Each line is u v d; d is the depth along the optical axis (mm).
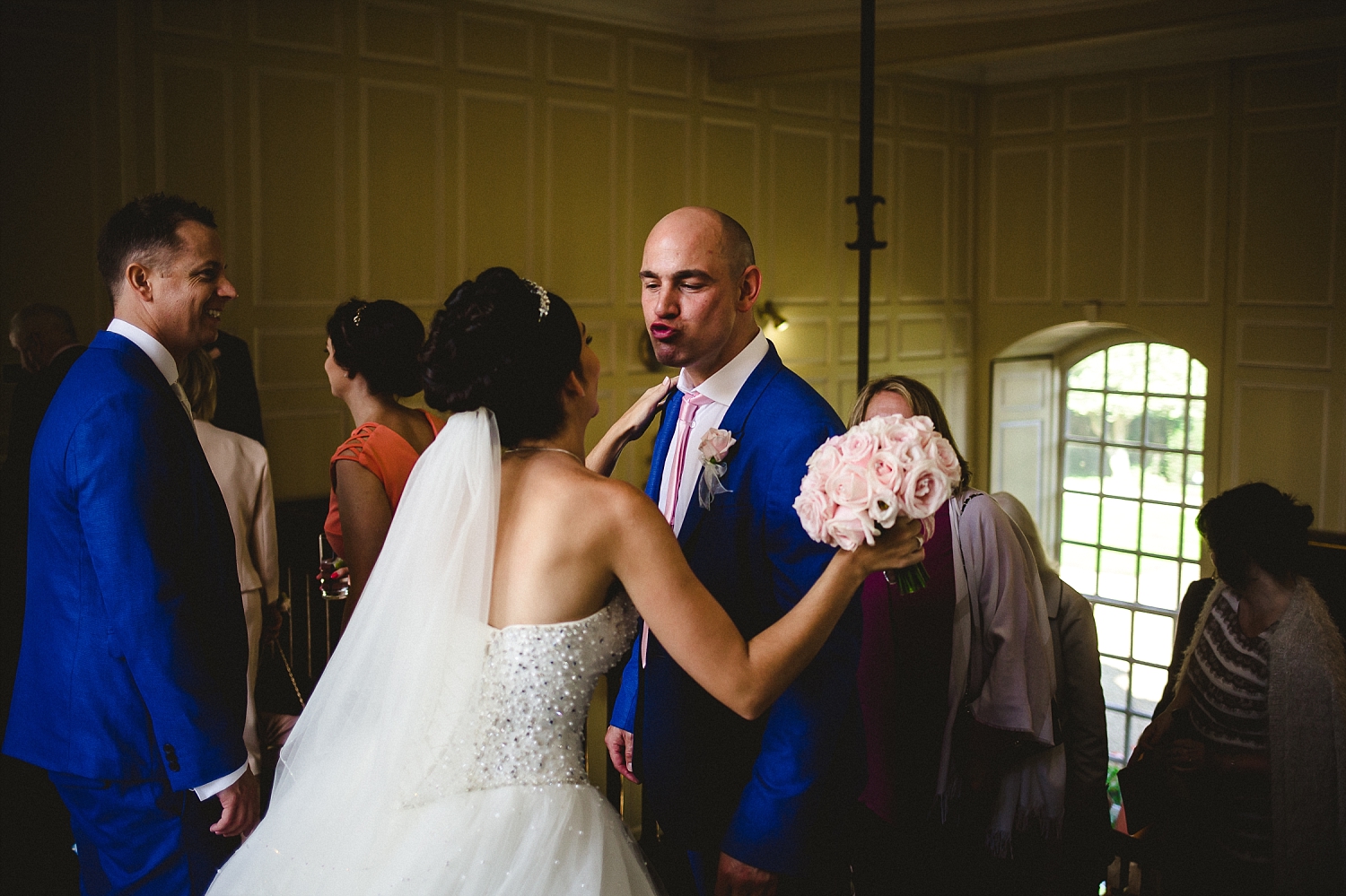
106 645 1744
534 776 1396
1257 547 2115
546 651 1368
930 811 2180
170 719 1695
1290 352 8352
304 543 4375
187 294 1825
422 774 1386
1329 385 8156
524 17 7141
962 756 2154
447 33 6793
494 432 1406
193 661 1716
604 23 7531
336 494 2309
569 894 1360
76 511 1741
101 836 1811
